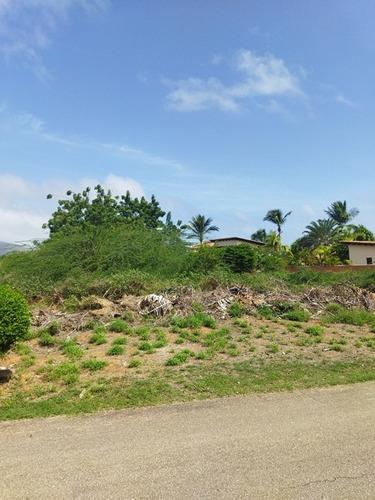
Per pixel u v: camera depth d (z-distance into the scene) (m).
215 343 8.77
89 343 8.75
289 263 41.25
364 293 14.34
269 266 26.73
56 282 14.91
